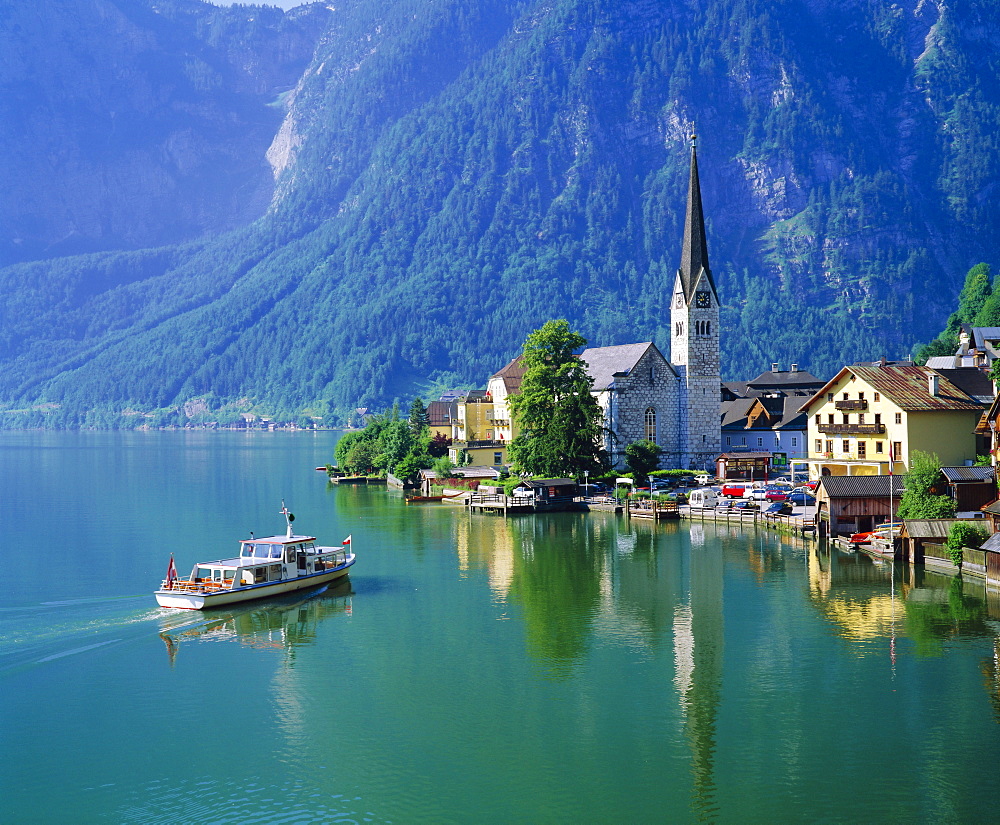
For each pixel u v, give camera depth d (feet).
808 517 414.21
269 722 207.51
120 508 555.69
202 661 246.06
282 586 307.99
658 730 201.36
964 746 191.01
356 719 208.85
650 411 605.73
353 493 649.20
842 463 458.50
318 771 185.26
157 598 293.64
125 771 185.98
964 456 424.05
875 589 307.58
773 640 257.55
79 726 206.08
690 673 234.17
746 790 175.83
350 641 262.26
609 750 192.54
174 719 209.36
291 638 264.93
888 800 171.42
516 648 255.70
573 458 536.42
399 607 297.94
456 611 293.02
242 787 179.63
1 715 212.02
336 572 328.29
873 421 441.27
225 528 464.65
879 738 195.31
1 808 173.27
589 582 329.93
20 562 369.91
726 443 653.30
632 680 230.48
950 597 295.28
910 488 354.33
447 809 171.01
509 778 181.68
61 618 281.95
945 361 645.51
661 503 469.57
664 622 277.85
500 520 484.74
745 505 460.55
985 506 327.06
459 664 243.40
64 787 180.14
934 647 247.70
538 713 211.20
